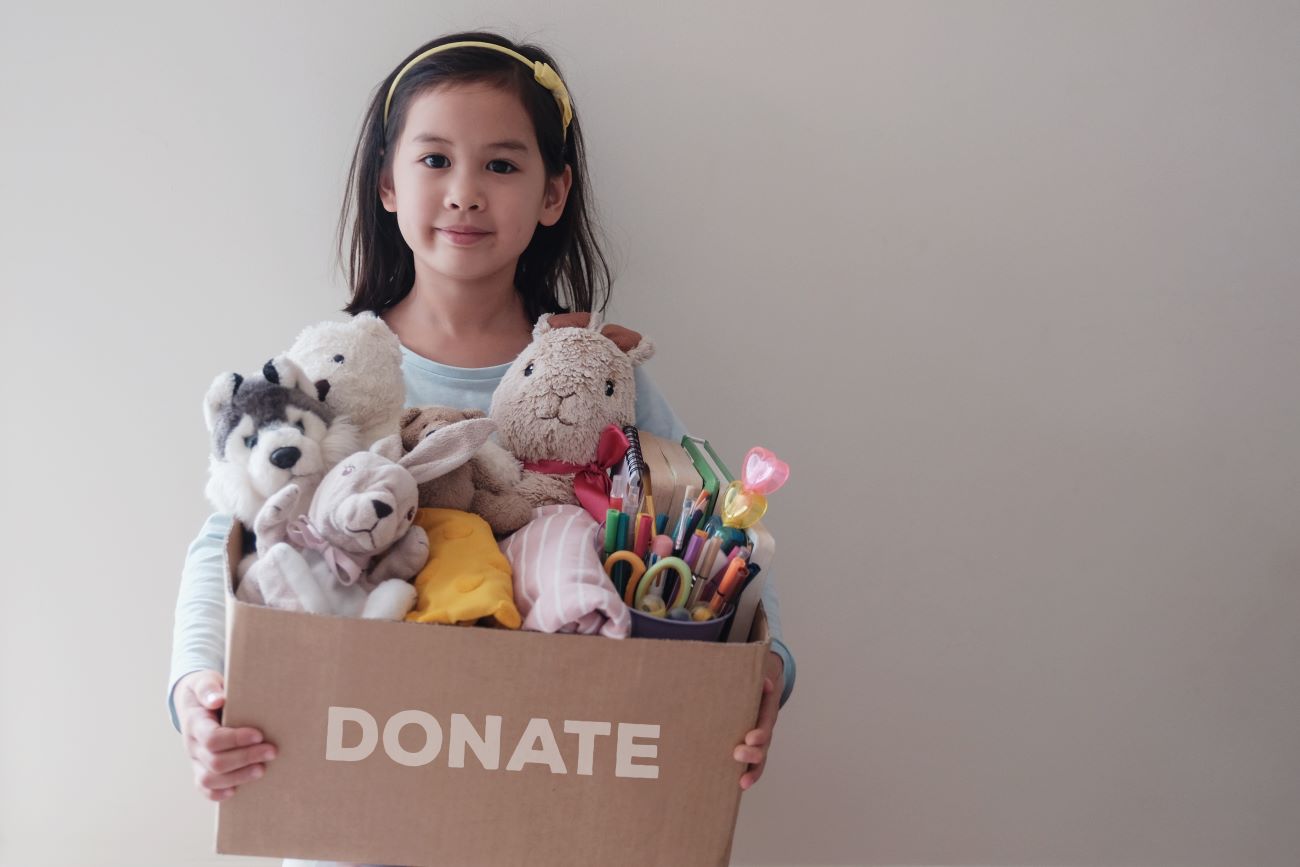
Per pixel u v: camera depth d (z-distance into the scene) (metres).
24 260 1.17
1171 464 1.39
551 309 1.21
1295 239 1.33
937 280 1.30
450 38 1.07
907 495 1.36
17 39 1.11
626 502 0.87
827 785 1.44
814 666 1.39
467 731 0.77
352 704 0.76
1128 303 1.33
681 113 1.22
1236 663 1.46
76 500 1.24
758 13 1.21
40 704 1.29
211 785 0.76
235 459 0.81
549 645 0.75
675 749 0.78
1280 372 1.37
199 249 1.19
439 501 0.89
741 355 1.30
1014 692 1.43
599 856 0.80
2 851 1.32
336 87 1.17
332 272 1.21
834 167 1.25
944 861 1.48
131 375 1.21
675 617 0.81
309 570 0.78
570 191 1.17
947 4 1.23
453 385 1.09
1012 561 1.39
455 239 1.03
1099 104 1.27
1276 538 1.42
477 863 0.80
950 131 1.26
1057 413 1.35
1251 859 1.51
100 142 1.15
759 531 0.88
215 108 1.16
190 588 0.94
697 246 1.26
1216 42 1.27
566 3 1.18
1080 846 1.49
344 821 0.78
